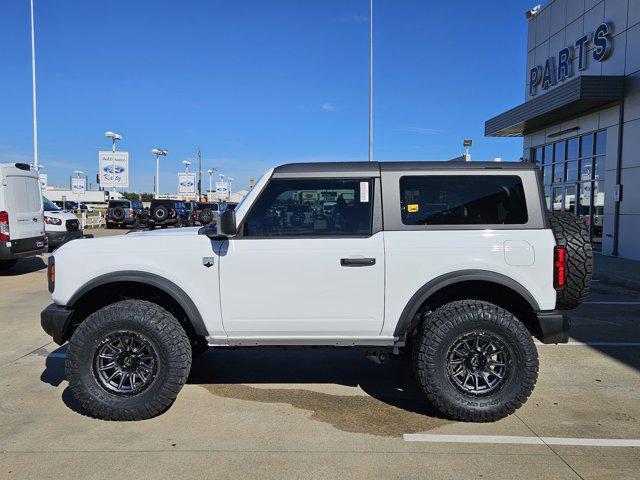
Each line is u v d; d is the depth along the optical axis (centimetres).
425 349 409
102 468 343
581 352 614
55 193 7169
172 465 347
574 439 386
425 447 373
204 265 419
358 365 573
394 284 415
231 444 378
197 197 7469
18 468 343
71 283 422
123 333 412
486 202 425
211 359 595
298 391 490
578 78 1442
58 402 458
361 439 387
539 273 412
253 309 420
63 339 436
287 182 430
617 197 1471
